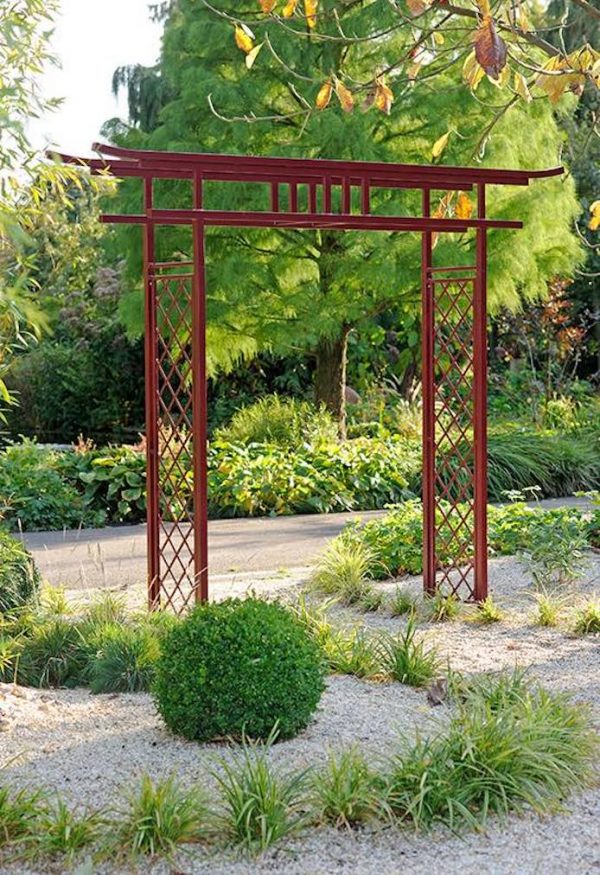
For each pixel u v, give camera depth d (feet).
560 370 66.95
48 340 67.46
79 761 15.01
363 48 46.21
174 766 14.83
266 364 66.85
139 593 27.58
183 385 25.05
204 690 15.75
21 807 12.85
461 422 52.95
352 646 20.27
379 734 16.16
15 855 12.30
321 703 17.74
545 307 62.39
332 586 27.09
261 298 47.55
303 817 13.09
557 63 16.67
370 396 62.75
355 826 13.08
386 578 29.35
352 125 44.09
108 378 65.87
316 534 38.17
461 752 14.23
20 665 19.67
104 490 43.24
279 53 45.03
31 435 66.74
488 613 24.11
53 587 27.35
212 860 12.31
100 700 18.16
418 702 17.93
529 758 14.17
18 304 12.20
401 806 13.35
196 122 46.68
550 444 50.11
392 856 12.42
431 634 22.79
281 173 23.09
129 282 49.60
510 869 12.08
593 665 20.54
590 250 65.10
